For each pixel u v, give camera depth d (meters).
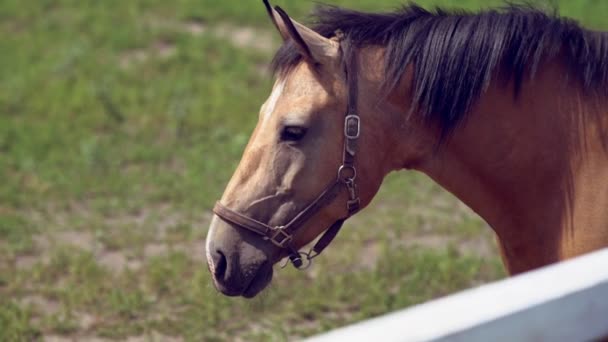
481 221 9.47
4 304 7.37
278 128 4.32
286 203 4.36
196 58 15.48
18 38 16.91
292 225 4.37
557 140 4.36
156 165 11.19
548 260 4.42
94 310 7.33
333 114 4.33
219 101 13.48
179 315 7.24
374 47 4.46
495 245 8.86
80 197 10.07
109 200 10.02
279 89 4.40
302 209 4.37
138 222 9.47
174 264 8.13
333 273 8.05
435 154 4.52
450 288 7.74
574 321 2.59
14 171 10.88
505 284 2.54
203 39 16.42
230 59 15.48
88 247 8.77
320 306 7.39
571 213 4.32
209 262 4.41
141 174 10.82
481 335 2.38
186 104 13.00
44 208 9.70
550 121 4.37
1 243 8.83
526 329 2.48
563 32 4.45
